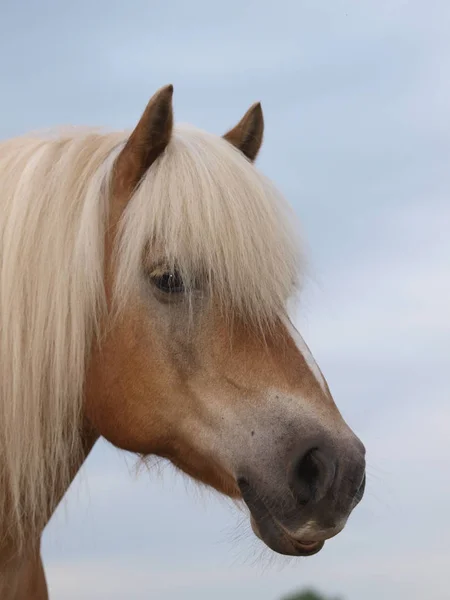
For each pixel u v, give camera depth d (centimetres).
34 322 389
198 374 389
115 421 401
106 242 400
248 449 380
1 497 399
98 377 399
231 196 392
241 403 384
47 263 390
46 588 467
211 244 384
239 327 388
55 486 411
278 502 373
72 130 449
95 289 392
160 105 396
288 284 401
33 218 395
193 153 401
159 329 390
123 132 438
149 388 393
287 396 381
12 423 387
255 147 480
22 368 389
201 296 388
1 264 394
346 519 369
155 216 388
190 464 404
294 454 372
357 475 371
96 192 401
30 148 418
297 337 397
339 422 382
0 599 416
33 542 411
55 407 391
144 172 404
